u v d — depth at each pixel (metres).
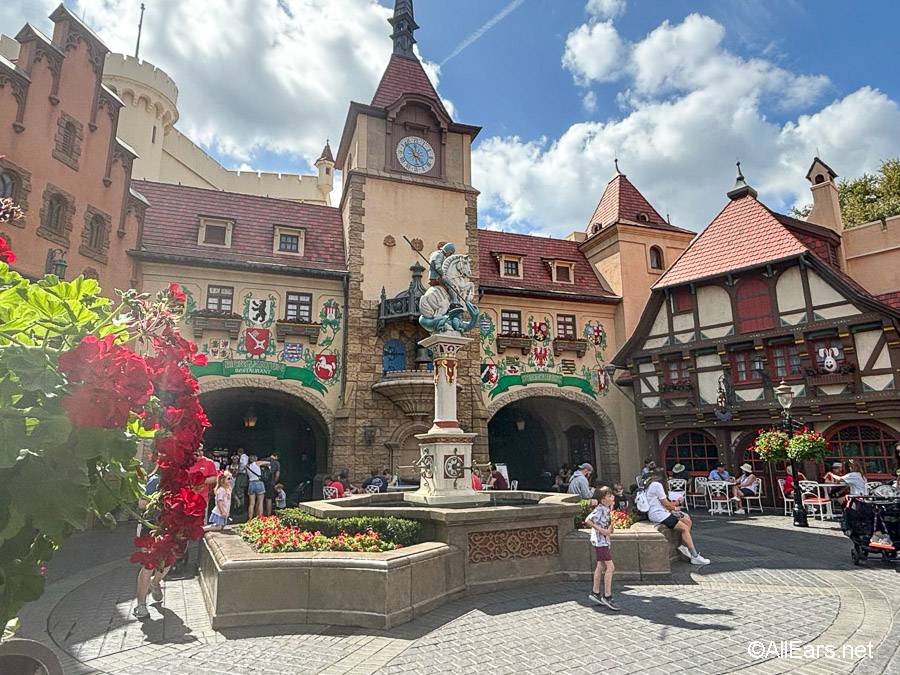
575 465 24.44
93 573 8.98
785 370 18.33
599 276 25.05
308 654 5.00
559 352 22.16
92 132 15.34
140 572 6.35
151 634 5.71
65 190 14.27
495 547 7.41
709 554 9.84
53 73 14.18
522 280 22.94
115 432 2.31
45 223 13.65
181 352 2.79
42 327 2.53
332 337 18.91
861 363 16.64
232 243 19.03
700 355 20.38
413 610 6.00
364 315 18.89
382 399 18.42
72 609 6.72
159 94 33.47
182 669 4.75
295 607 5.94
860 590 7.07
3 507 2.14
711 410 19.50
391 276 19.56
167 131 35.19
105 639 5.57
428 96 21.36
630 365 22.36
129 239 16.67
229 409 23.80
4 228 12.57
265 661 4.87
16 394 2.18
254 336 18.00
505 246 24.41
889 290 20.75
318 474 18.45
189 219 19.17
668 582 7.66
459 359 20.09
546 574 7.69
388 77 22.39
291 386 18.00
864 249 21.59
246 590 5.95
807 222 21.27
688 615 6.02
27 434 2.12
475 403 19.80
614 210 25.45
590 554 7.88
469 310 9.63
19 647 2.76
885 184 29.92
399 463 17.92
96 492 2.48
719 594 6.95
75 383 2.24
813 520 14.50
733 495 17.58
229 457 23.62
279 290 18.75
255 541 7.10
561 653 4.90
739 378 19.39
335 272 18.98
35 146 13.52
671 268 21.89
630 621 5.82
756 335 18.78
